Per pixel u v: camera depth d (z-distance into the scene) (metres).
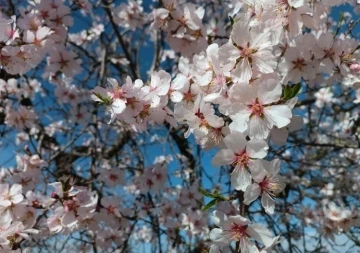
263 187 1.50
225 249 1.91
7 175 3.43
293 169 4.97
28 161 3.30
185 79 1.86
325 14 2.19
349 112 4.83
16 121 4.15
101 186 3.94
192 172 4.72
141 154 4.38
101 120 4.51
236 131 1.49
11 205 2.39
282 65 1.95
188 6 2.78
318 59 1.97
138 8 3.98
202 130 1.64
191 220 3.94
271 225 4.03
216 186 4.44
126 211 3.49
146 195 4.02
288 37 1.81
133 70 4.19
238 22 1.56
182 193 4.05
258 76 1.55
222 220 1.56
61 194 2.52
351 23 2.18
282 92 1.61
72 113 4.41
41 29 2.52
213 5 4.95
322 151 5.01
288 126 1.64
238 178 1.51
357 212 3.33
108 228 3.63
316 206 3.97
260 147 1.48
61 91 4.38
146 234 5.24
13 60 2.42
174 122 1.90
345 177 4.73
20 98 4.27
